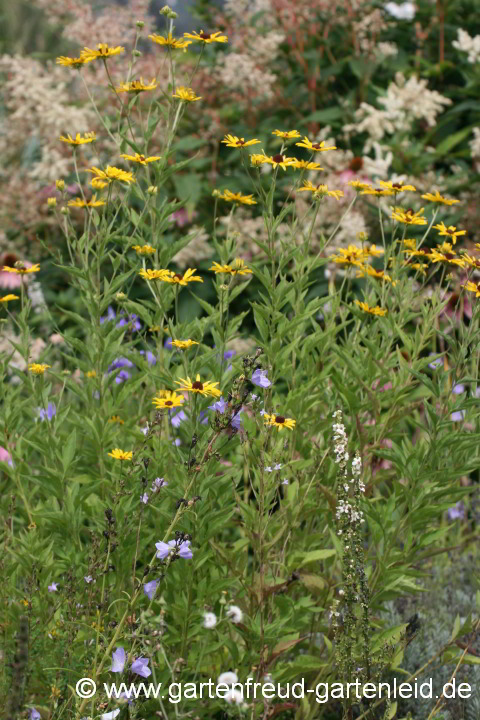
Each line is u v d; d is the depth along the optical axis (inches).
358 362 140.3
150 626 98.3
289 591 130.6
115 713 97.8
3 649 114.1
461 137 270.1
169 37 138.3
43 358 137.8
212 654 121.3
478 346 132.5
